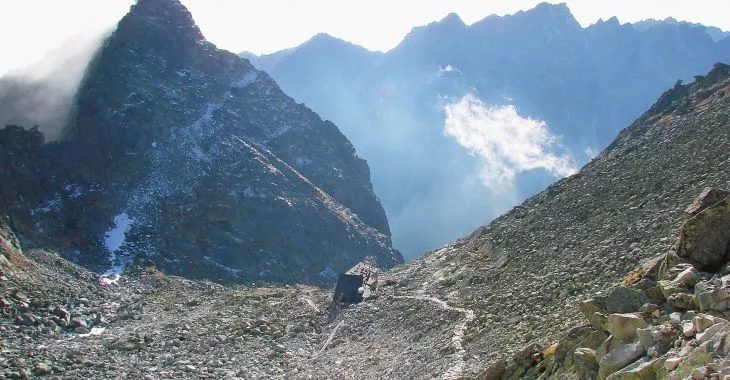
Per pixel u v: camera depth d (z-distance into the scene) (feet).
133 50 470.39
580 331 73.20
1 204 305.73
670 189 183.62
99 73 438.40
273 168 447.01
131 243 344.49
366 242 452.76
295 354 185.26
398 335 176.65
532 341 110.22
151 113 428.56
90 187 369.30
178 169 410.52
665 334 59.36
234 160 437.17
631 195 202.18
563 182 263.29
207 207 393.50
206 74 507.71
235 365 172.55
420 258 288.30
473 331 145.48
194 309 252.62
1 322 200.44
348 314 216.13
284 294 274.77
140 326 221.25
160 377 156.04
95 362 165.27
